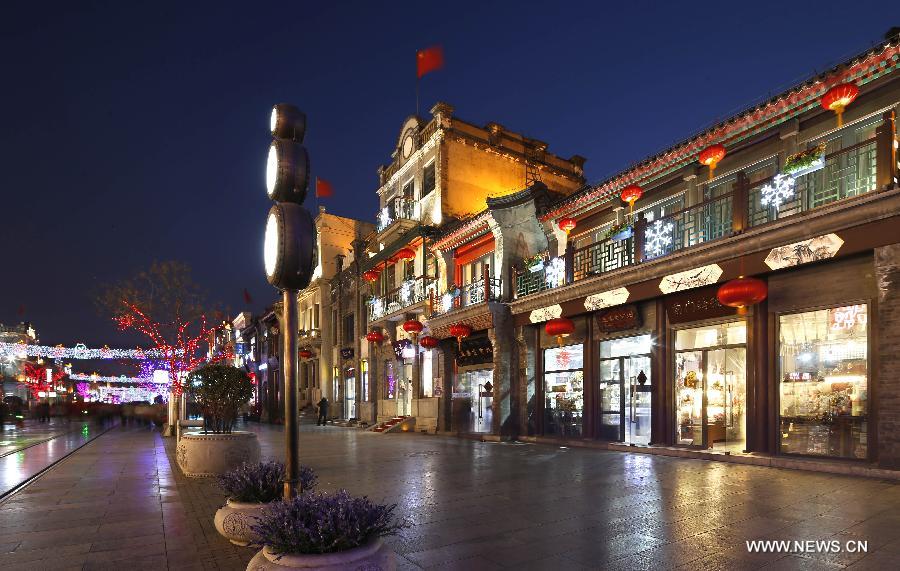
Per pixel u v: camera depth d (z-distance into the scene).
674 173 13.80
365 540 3.82
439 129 24.19
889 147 8.46
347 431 23.45
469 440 17.62
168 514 7.16
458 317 19.20
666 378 12.84
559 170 27.56
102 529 6.39
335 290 33.00
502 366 17.36
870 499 6.96
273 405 37.75
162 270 21.53
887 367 8.39
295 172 5.01
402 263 25.53
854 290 9.26
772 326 10.53
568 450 13.77
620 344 14.38
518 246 18.20
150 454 14.29
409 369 24.52
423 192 25.69
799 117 11.00
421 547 5.52
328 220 35.19
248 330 46.84
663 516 6.53
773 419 10.38
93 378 59.69
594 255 16.11
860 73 9.63
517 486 8.73
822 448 9.64
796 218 9.45
